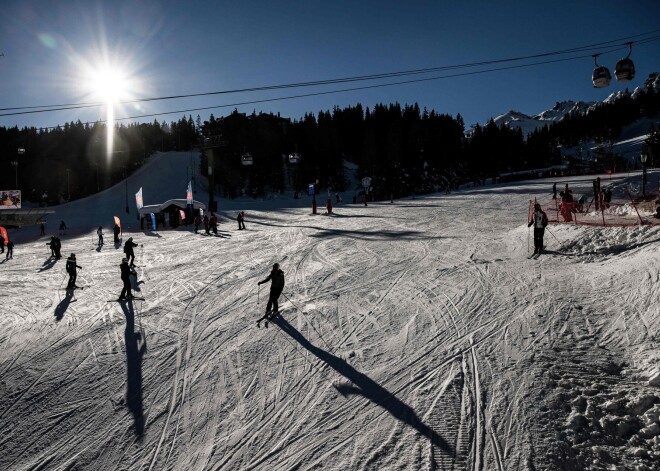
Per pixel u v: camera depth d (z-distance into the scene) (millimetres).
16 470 6020
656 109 184125
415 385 7312
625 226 15234
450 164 102312
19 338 10680
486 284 12648
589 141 174250
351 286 13586
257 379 7926
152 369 8586
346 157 144625
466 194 51062
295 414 6781
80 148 116562
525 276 13039
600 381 7047
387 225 28484
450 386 7184
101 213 62094
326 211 43156
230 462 5832
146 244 27234
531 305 10508
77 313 12477
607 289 10820
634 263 11742
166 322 11227
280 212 46656
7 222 49719
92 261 21766
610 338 8438
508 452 5617
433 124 130625
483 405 6617
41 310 13047
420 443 5883
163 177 95625
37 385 8211
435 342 8906
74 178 103125
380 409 6723
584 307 10047
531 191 45219
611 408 6324
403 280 13891
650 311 8945
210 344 9617
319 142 107062
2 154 116062
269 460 5801
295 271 16141
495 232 22422
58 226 46594
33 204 98500
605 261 13141
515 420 6223
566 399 6625
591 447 5629
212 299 13070
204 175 92500
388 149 108812
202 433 6500
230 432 6465
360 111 153000
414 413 6547
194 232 32375
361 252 19141
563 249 15297
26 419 7168
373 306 11484
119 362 8984
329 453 5840
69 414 7230
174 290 14445
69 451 6332
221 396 7445
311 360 8523
